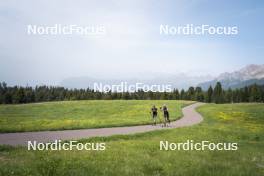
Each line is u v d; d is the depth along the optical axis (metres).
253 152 27.64
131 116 63.12
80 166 17.50
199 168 18.78
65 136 32.12
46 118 58.06
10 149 22.58
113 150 23.34
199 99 196.38
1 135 32.41
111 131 38.00
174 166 19.05
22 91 160.50
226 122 56.53
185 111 83.06
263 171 19.48
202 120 58.16
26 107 84.94
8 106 88.00
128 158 20.56
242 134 40.62
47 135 32.88
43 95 185.62
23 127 38.22
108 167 17.72
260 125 53.09
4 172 14.91
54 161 18.08
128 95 181.00
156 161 19.97
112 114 68.25
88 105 92.44
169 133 36.25
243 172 18.39
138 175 16.42
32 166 16.56
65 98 186.12
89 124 43.91
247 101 192.25
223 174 17.70
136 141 29.03
